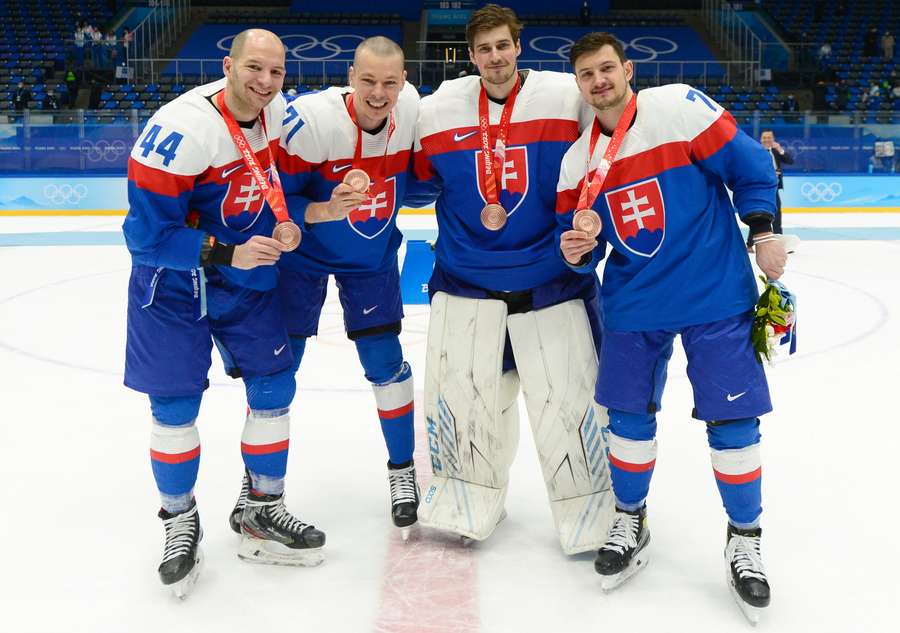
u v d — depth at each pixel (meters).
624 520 3.02
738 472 2.82
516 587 2.94
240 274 2.90
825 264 10.19
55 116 15.48
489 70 2.96
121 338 6.70
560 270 3.22
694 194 2.76
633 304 2.86
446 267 3.33
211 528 3.43
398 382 3.45
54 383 5.42
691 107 2.74
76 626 2.71
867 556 3.14
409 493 3.41
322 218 2.94
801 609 2.79
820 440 4.34
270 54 2.68
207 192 2.83
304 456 4.19
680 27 25.91
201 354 2.95
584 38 2.72
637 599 2.86
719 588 2.93
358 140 3.08
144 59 21.72
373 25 25.91
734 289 2.80
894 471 3.93
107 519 3.49
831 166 15.83
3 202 15.63
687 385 5.37
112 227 13.95
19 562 3.13
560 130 3.05
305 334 3.46
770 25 24.36
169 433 2.95
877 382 5.34
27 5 25.02
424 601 2.85
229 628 2.69
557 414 3.20
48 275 9.57
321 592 2.91
